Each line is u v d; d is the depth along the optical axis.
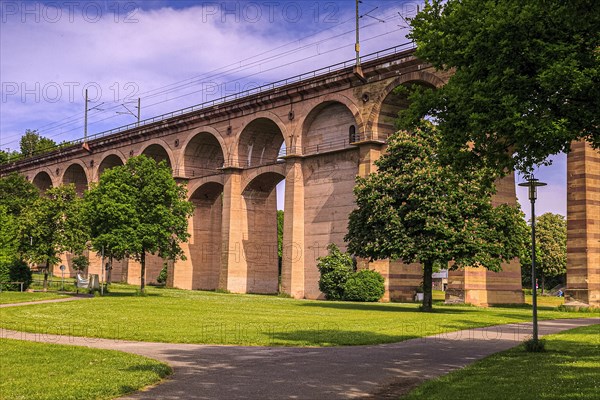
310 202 52.56
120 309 31.52
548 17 13.87
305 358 15.55
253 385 11.83
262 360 15.17
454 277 41.56
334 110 51.72
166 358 15.43
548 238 84.56
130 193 44.22
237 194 59.44
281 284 52.78
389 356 15.98
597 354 15.62
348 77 48.69
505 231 34.66
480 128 14.50
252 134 59.75
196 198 65.69
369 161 46.72
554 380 11.59
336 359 15.39
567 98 13.90
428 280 34.75
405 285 47.38
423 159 34.91
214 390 11.30
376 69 46.84
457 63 15.81
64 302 35.94
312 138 53.44
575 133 13.77
